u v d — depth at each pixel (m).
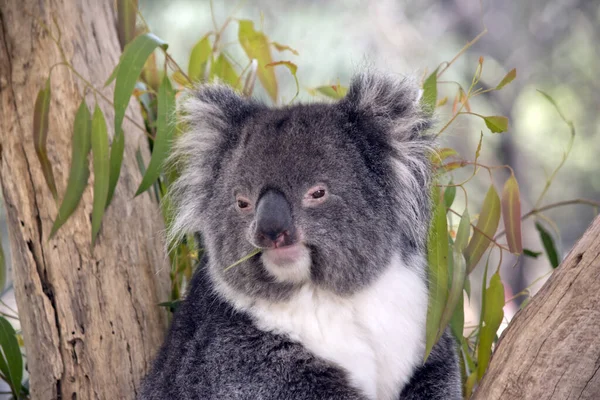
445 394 5.77
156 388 5.72
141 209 6.49
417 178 5.77
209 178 5.96
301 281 5.52
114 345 6.13
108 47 6.61
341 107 5.73
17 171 6.16
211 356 5.50
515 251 6.08
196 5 16.88
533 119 20.44
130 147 6.64
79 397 6.09
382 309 5.66
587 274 4.79
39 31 6.20
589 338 4.71
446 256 5.69
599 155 20.36
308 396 5.42
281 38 17.38
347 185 5.48
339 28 17.69
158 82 7.52
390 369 5.72
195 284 6.00
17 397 6.79
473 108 19.08
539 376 4.79
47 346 6.11
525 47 20.17
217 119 5.96
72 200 5.97
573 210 20.78
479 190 19.36
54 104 6.17
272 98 8.01
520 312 5.07
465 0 19.81
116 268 6.22
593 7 20.30
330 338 5.54
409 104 5.66
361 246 5.52
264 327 5.50
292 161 5.44
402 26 18.66
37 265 6.13
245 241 5.51
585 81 20.39
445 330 5.93
